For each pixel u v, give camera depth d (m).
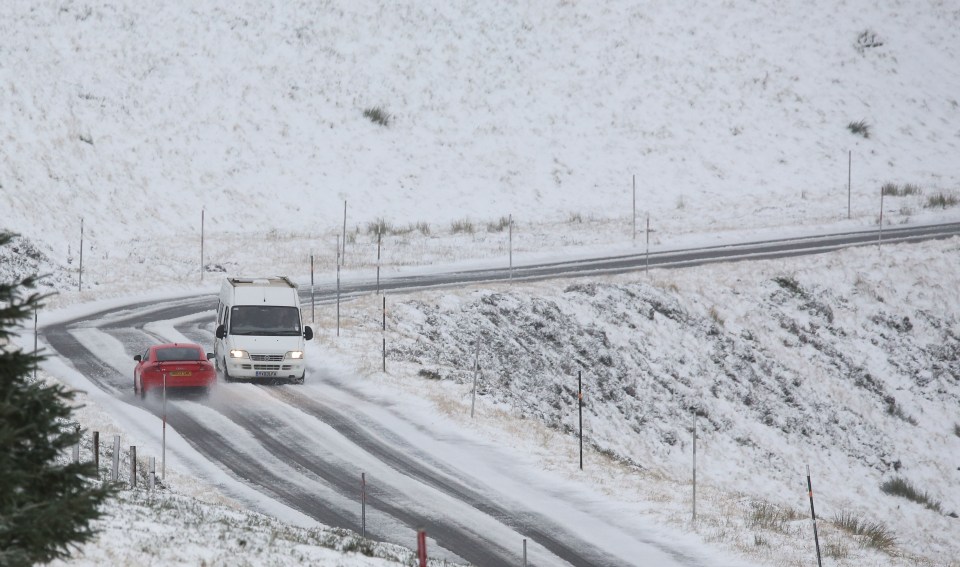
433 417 117.44
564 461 108.12
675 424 156.12
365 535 83.31
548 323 167.00
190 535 62.19
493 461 105.38
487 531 86.81
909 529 139.50
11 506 35.25
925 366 181.88
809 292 190.25
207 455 100.75
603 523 90.94
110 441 99.94
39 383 38.81
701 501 100.19
